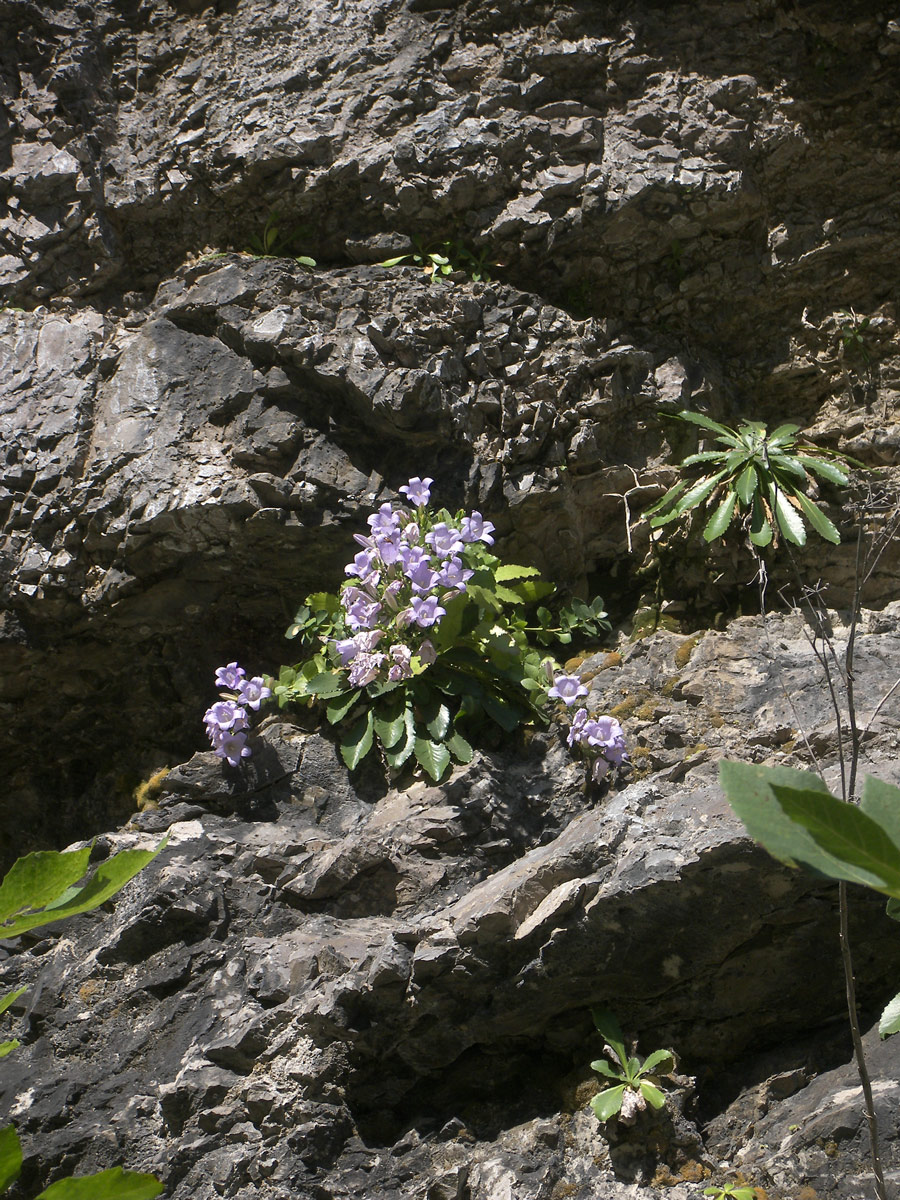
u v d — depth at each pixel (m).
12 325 4.03
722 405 4.10
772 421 4.12
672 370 4.06
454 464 3.94
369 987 3.52
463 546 3.75
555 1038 3.56
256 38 4.17
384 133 4.09
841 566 3.96
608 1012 3.54
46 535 3.92
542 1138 3.49
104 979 3.64
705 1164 3.46
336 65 4.13
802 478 3.94
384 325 3.93
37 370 3.99
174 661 4.00
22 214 4.10
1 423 3.96
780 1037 3.55
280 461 3.92
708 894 3.49
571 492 3.99
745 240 4.10
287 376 3.94
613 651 3.92
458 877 3.66
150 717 4.02
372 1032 3.53
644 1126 3.47
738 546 3.99
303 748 3.82
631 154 4.07
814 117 4.09
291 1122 3.52
